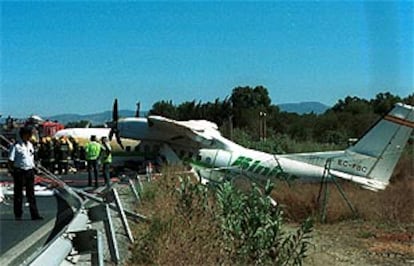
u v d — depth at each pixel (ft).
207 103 190.39
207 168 86.89
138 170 95.55
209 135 91.35
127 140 100.78
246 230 33.22
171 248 33.30
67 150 110.22
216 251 33.19
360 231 58.29
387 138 84.38
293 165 83.92
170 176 67.31
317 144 143.64
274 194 67.00
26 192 43.86
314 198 67.26
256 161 85.15
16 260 28.68
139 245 33.76
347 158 84.43
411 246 51.80
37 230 37.99
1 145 53.26
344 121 171.22
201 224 35.81
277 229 33.37
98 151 85.20
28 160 43.83
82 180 96.63
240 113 188.44
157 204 48.57
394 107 84.38
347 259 46.03
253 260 32.83
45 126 133.69
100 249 20.72
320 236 55.88
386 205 67.21
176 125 92.68
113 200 38.99
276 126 186.50
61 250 18.89
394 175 88.38
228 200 35.47
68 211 44.32
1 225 40.37
